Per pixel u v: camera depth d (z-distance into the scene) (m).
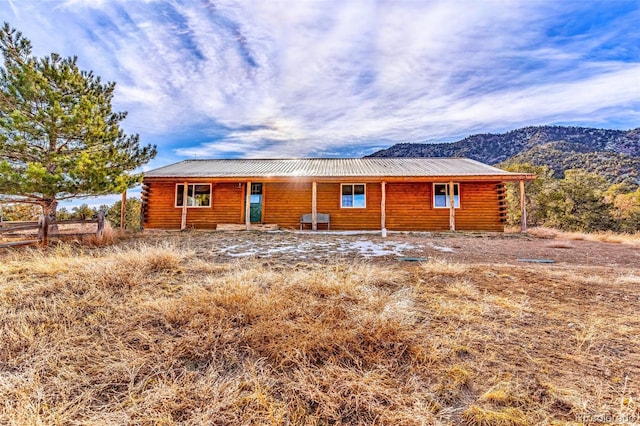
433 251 7.61
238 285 3.84
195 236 10.27
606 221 22.17
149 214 13.59
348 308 3.32
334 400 1.96
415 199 13.32
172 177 12.23
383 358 2.42
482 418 1.79
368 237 10.41
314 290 3.88
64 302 3.49
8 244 6.59
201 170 13.84
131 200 26.55
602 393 2.03
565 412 1.86
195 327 2.91
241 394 2.04
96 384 2.16
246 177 12.16
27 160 7.93
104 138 8.71
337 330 2.76
